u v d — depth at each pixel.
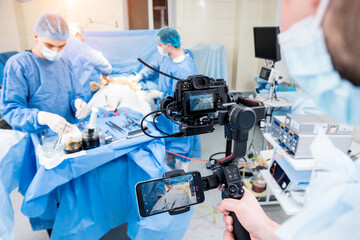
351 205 0.24
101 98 2.38
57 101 1.77
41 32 1.52
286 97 2.82
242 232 0.56
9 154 1.37
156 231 1.37
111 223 1.61
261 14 3.98
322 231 0.24
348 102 0.23
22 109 1.49
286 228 0.26
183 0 4.02
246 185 2.29
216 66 3.73
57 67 1.75
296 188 1.65
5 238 1.23
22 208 1.20
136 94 2.56
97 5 4.05
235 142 0.62
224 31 4.24
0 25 3.72
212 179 0.68
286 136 1.66
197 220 2.01
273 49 2.61
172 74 2.25
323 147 0.33
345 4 0.21
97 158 1.31
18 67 1.54
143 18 4.33
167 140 2.17
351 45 0.21
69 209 1.36
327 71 0.23
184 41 4.25
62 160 1.22
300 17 0.25
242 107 0.58
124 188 1.57
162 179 0.66
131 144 1.41
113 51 3.06
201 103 0.78
